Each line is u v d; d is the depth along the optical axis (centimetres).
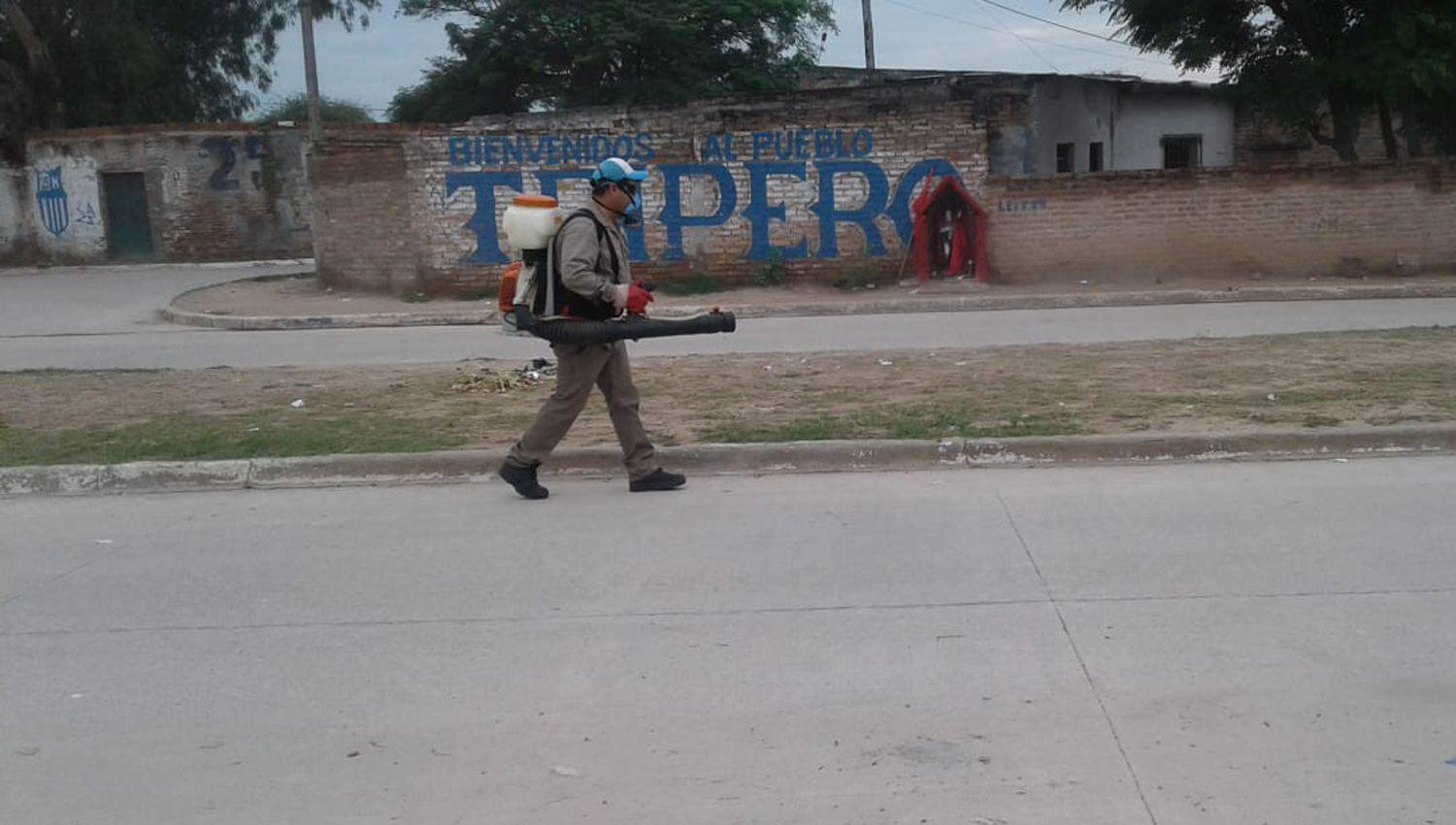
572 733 437
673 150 2100
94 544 688
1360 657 479
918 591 566
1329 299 1875
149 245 3181
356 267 2222
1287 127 2270
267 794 400
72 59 3325
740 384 1062
